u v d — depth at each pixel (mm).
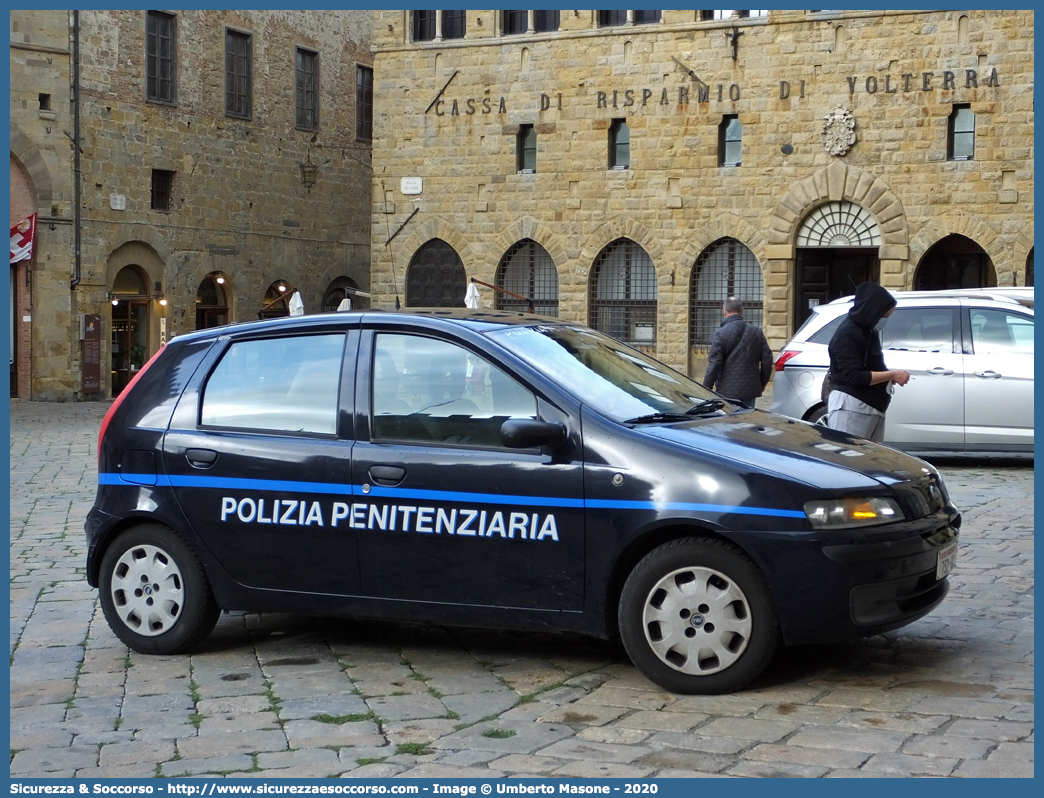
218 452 7375
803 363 16000
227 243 39562
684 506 6309
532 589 6652
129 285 37281
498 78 32969
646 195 31609
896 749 5422
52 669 7219
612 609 6559
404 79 33938
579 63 32125
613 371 7281
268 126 40906
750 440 6629
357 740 5777
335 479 7059
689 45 31000
